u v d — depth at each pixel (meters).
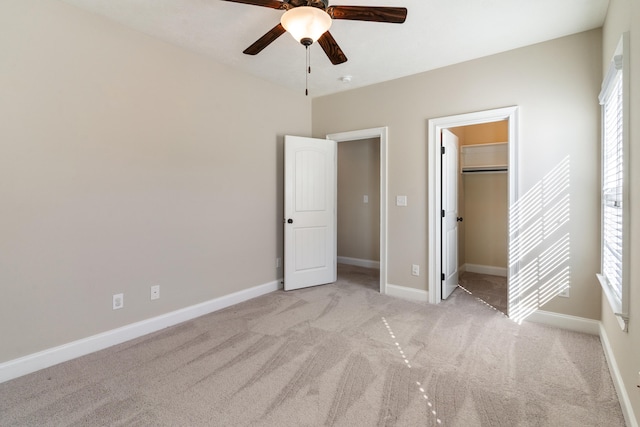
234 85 3.48
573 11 2.42
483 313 3.23
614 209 2.17
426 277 3.59
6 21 2.05
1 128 2.04
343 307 3.41
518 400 1.87
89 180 2.44
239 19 2.53
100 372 2.18
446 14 2.44
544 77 2.90
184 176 3.05
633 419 1.57
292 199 4.00
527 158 2.99
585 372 2.15
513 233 3.07
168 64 2.91
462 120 3.30
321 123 4.40
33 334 2.20
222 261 3.41
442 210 3.59
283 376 2.12
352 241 5.62
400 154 3.73
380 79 3.78
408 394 1.93
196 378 2.10
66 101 2.31
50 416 1.74
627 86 1.76
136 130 2.70
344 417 1.73
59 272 2.30
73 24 2.33
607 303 2.37
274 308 3.39
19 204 2.13
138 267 2.74
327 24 1.91
